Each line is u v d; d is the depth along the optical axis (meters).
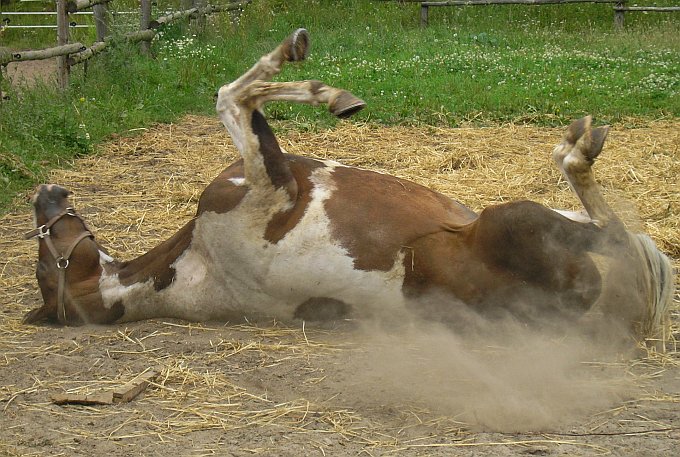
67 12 13.81
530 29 20.77
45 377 5.39
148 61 15.83
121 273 6.20
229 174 5.89
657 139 11.52
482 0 21.39
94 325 6.23
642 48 18.27
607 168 10.12
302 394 5.12
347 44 19.20
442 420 4.82
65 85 13.51
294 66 16.78
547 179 9.77
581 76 15.41
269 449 4.50
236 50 17.80
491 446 4.52
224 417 4.88
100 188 9.76
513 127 12.33
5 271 7.34
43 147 10.76
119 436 4.68
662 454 4.39
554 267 5.29
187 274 6.00
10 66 17.95
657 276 5.52
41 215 6.38
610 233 5.34
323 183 5.78
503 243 5.32
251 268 5.75
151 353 5.67
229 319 6.04
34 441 4.62
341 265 5.60
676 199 8.99
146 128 12.48
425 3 21.38
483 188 9.46
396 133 12.08
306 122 12.53
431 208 5.71
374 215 5.62
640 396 5.04
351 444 4.57
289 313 5.88
